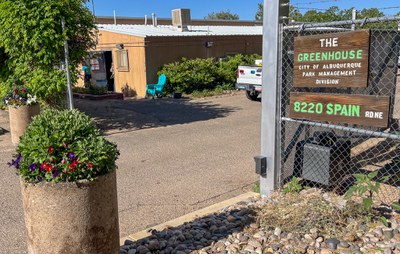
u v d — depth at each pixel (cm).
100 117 1159
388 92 704
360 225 349
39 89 853
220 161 673
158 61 1742
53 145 279
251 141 823
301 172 464
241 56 1934
